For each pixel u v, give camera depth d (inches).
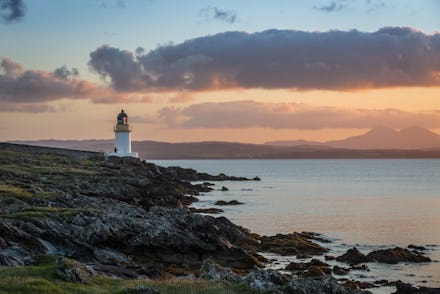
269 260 2192.4
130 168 4940.9
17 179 3097.9
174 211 2765.7
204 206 4148.6
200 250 2015.3
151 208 2743.6
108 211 2468.0
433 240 2783.0
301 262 2143.2
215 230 2367.1
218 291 1088.2
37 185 2923.2
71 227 1923.0
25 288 997.8
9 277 1077.1
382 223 3398.1
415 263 2192.4
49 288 1013.2
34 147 5477.4
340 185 7313.0
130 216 2394.2
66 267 1144.2
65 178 3550.7
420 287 1707.7
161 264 1884.8
